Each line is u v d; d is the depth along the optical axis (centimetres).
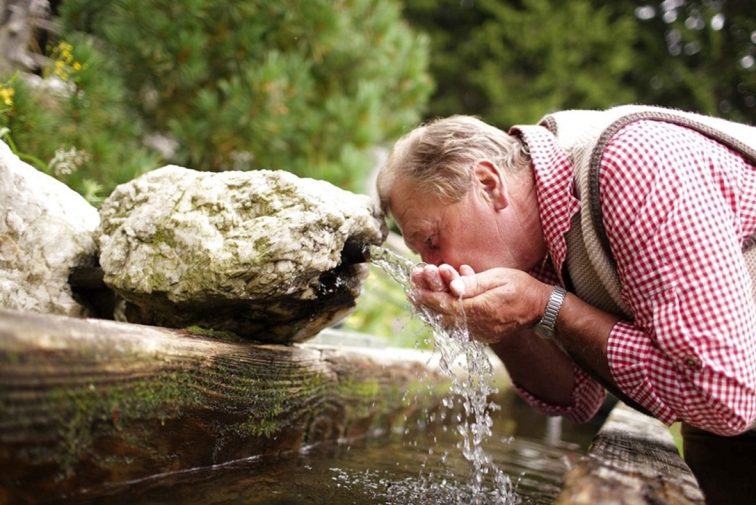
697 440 217
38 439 109
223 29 405
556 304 174
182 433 148
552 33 1082
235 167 421
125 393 128
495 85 1085
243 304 172
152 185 181
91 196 264
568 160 176
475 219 182
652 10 1108
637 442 186
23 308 182
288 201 164
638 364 158
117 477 132
